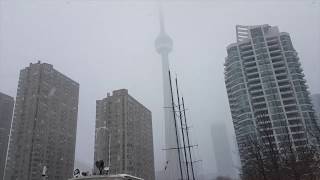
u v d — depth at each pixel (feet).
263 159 127.13
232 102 492.54
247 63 493.77
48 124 380.99
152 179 392.88
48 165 362.33
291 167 118.93
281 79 469.98
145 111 424.46
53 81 410.52
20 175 344.69
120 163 337.93
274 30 517.96
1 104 429.79
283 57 487.20
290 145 127.03
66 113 420.36
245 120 451.12
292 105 444.55
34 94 384.47
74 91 451.53
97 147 339.98
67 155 400.06
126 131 355.15
